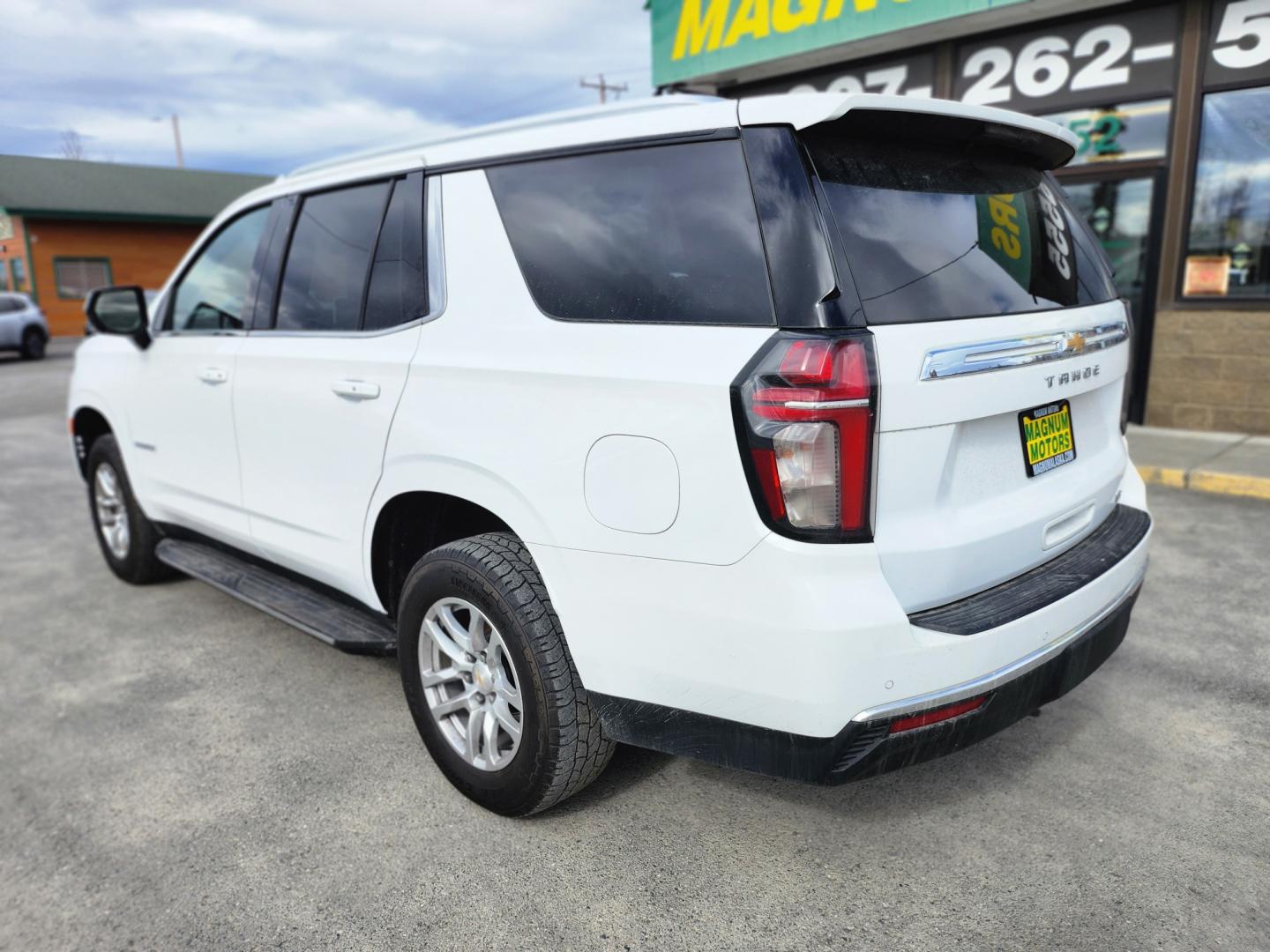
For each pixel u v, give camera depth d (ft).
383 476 9.11
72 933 7.24
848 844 8.09
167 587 15.53
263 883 7.76
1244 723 10.02
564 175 7.95
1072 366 7.83
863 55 28.76
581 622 7.41
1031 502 7.57
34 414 37.96
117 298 13.15
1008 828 8.26
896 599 6.49
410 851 8.14
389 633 10.02
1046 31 25.44
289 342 10.38
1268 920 7.04
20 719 10.81
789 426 6.15
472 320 8.36
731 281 6.70
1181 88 23.65
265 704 11.07
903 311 6.55
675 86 32.76
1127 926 7.01
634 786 9.07
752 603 6.44
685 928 7.13
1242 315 23.76
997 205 7.88
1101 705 10.47
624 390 6.96
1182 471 20.07
